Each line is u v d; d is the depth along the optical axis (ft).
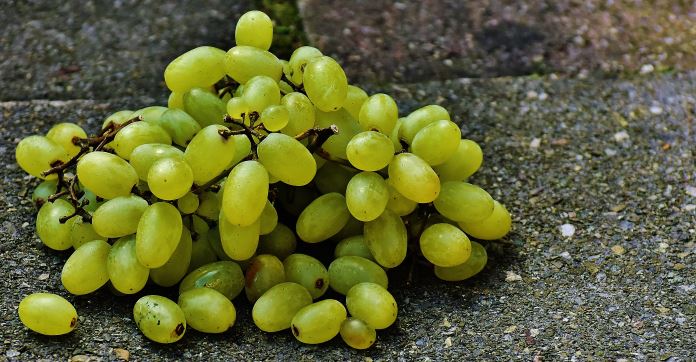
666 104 2.53
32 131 2.41
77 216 2.08
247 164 1.97
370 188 2.00
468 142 2.12
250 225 2.00
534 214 2.27
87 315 2.04
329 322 1.98
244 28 2.14
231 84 2.16
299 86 2.14
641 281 2.13
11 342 1.99
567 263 2.17
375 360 1.99
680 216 2.26
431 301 2.10
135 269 1.98
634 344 2.02
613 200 2.30
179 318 1.97
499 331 2.04
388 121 2.07
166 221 1.96
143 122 2.08
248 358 1.98
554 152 2.41
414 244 2.13
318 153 2.07
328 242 2.19
